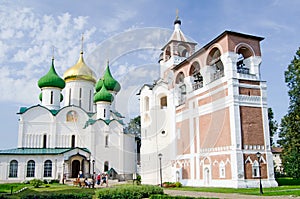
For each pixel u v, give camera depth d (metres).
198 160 33.41
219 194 22.78
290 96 39.12
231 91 30.19
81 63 54.88
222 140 30.72
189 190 27.33
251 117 30.56
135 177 40.75
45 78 50.38
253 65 32.38
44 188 31.98
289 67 39.59
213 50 33.84
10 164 43.84
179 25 44.56
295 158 37.59
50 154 44.84
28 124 47.75
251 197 20.02
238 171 28.41
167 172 34.84
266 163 30.09
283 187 27.92
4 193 25.89
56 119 48.78
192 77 36.38
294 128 37.22
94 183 36.62
